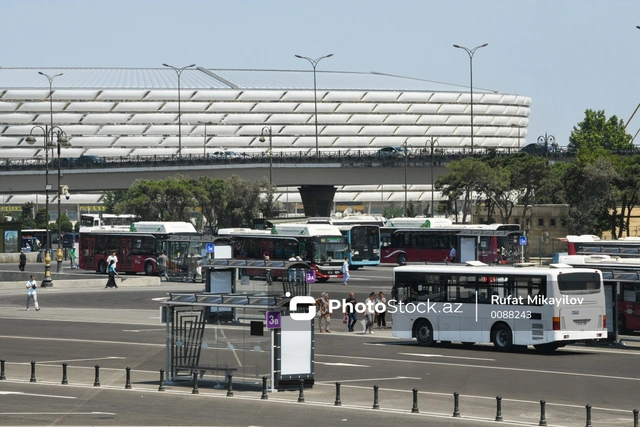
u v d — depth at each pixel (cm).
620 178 19725
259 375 5594
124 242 16700
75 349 7612
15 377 6075
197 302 5800
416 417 4750
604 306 7575
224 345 5703
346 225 17612
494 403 5194
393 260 18000
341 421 4628
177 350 5881
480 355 7400
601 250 12194
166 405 5056
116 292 13588
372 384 5875
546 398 5375
